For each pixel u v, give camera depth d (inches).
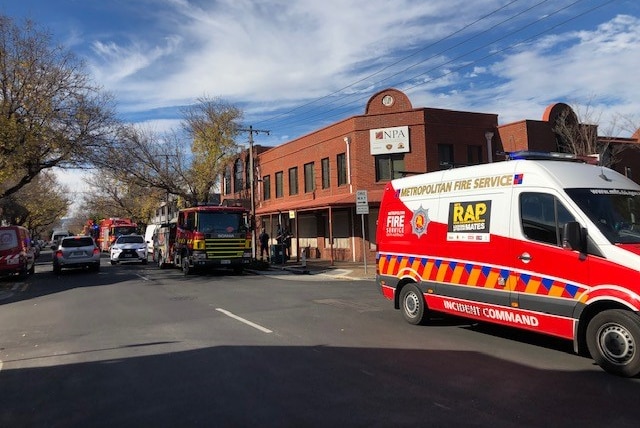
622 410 191.2
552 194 267.1
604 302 242.2
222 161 1600.6
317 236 1189.7
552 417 185.2
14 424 188.4
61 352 303.6
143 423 185.5
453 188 331.6
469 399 205.8
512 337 321.4
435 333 335.9
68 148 884.0
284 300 506.6
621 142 1222.9
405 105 1018.1
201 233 815.1
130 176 1477.6
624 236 247.4
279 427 178.9
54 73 850.1
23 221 2524.6
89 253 946.1
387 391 217.2
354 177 1037.8
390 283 383.6
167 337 336.5
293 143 1285.7
